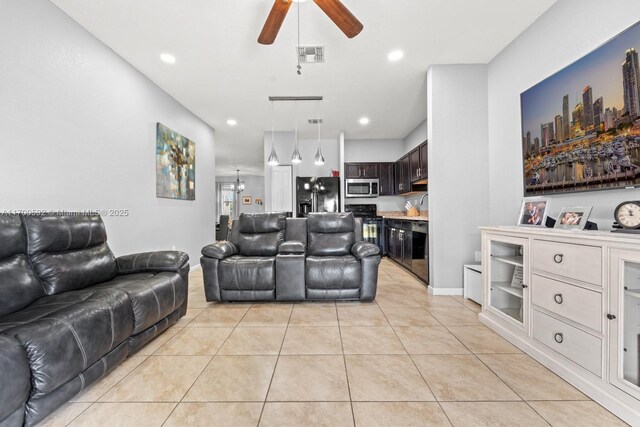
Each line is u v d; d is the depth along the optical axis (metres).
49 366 1.23
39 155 2.07
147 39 2.64
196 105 4.27
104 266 2.17
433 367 1.73
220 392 1.51
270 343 2.07
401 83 3.62
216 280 2.96
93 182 2.56
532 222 2.21
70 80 2.32
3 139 1.84
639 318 1.30
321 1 1.69
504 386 1.54
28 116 1.99
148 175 3.37
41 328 1.25
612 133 1.67
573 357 1.54
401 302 3.00
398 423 1.27
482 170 3.17
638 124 1.53
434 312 2.69
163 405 1.41
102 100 2.67
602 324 1.38
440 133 3.18
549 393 1.47
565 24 2.12
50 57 2.14
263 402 1.43
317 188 5.83
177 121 4.09
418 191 5.26
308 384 1.57
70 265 1.92
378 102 4.25
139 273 2.31
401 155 6.37
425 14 2.35
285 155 5.96
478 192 3.17
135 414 1.35
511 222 2.78
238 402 1.43
